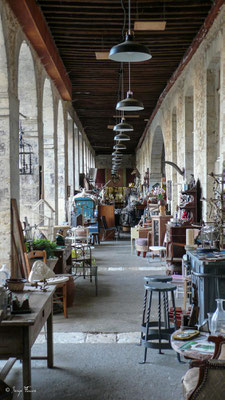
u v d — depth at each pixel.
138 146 33.12
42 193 10.50
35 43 9.44
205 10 9.30
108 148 37.41
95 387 4.28
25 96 10.10
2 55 7.28
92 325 6.26
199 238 8.00
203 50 10.05
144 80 15.38
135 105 8.98
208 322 4.09
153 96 18.00
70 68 13.85
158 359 4.99
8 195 7.50
